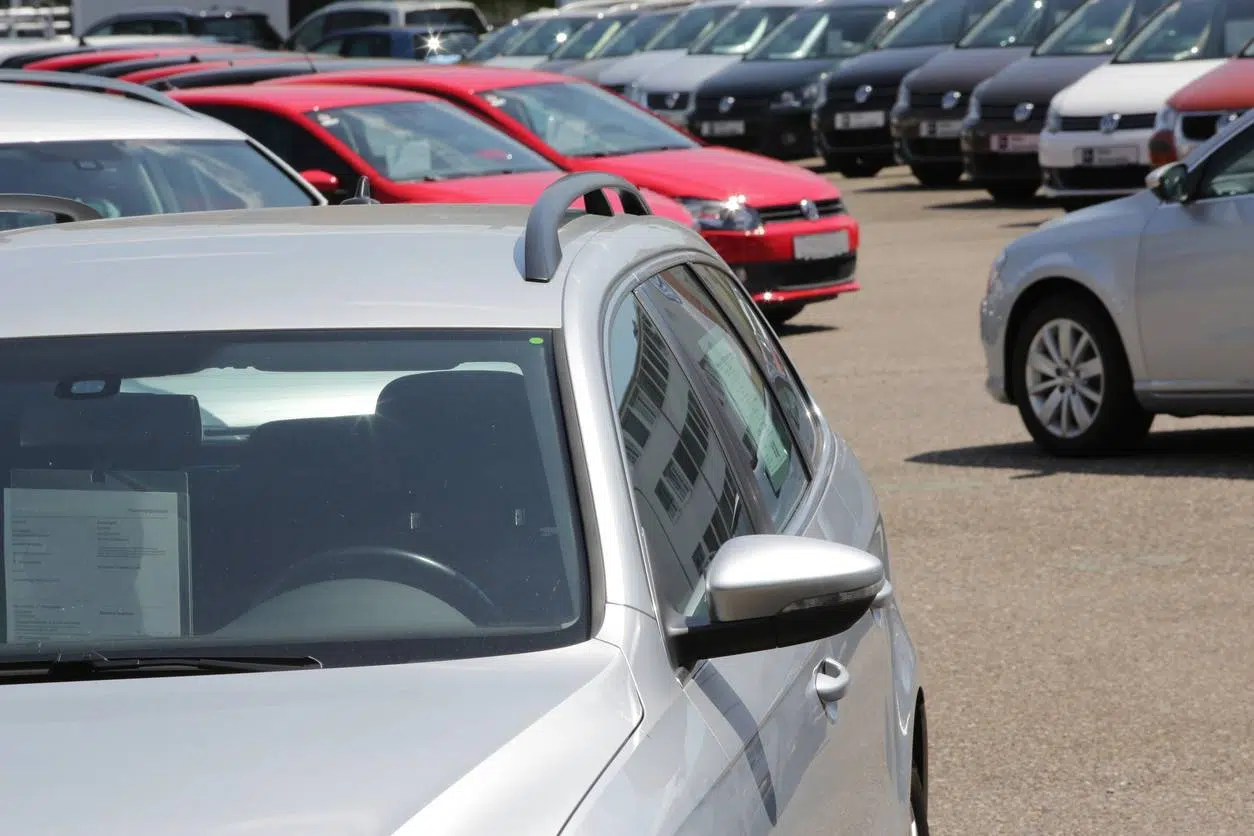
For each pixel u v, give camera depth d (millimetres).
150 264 4633
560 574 3889
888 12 35969
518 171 16719
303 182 10875
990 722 8016
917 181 34344
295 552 4035
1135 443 13461
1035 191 30172
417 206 5539
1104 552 10617
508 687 3607
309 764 3346
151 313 4434
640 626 3775
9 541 4152
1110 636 9117
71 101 10594
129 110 10625
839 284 19266
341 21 44406
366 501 4086
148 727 3492
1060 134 25719
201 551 4066
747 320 5875
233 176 10531
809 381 16531
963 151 29469
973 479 12602
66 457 4219
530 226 4480
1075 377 13195
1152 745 7711
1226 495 11820
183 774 3326
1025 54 31766
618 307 4516
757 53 36344
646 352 4562
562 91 20203
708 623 3949
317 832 3154
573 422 4102
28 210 6164
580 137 19625
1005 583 10094
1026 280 13297
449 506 4047
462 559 3955
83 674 3799
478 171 16500
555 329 4273
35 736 3471
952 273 22953
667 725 3611
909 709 5488
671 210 17328
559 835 3191
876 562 3938
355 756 3367
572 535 3943
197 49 27031
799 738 4164
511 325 4297
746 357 5508
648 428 4316
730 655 3861
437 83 19641
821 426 6270
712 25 40875
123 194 9961
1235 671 8570
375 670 3715
